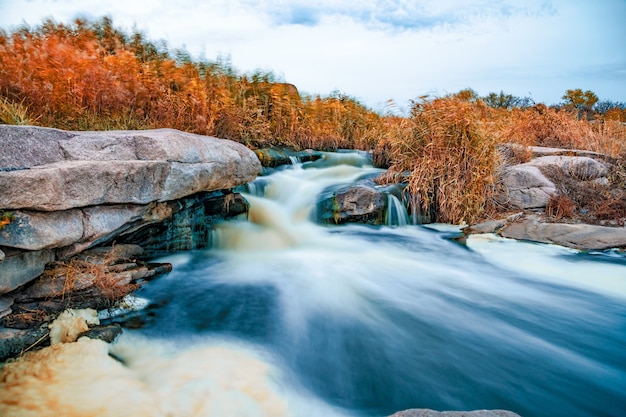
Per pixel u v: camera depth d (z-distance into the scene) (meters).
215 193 6.50
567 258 6.38
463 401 3.20
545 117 13.47
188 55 11.34
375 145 13.06
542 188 8.30
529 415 3.05
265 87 11.77
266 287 5.07
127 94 8.25
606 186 8.70
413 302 4.87
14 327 3.28
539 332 4.25
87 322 3.69
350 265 5.96
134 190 4.18
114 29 11.45
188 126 8.70
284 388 3.19
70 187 3.52
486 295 5.12
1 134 3.44
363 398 3.20
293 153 10.74
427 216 8.45
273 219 7.48
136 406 2.75
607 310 4.76
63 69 7.35
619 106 21.91
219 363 3.43
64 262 3.83
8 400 2.67
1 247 3.15
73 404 2.70
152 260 5.34
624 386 3.39
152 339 3.76
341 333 4.12
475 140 8.30
